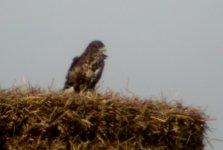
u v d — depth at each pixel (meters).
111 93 14.45
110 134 14.04
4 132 13.77
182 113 14.72
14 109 13.77
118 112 14.05
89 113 13.92
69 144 13.85
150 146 14.40
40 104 13.80
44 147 13.77
